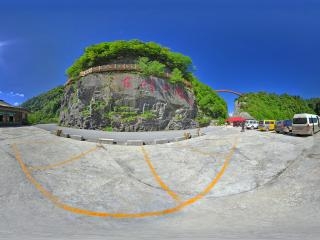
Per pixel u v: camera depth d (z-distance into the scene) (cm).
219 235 908
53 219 1144
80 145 2267
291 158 1942
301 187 1492
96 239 862
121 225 1107
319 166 1734
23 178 1535
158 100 4872
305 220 1108
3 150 1981
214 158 2000
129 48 5225
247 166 1845
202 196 1477
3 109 3866
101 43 5334
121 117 4531
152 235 926
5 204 1265
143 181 1656
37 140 2322
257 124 4512
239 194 1491
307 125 2848
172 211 1290
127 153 2148
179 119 5022
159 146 2388
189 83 5809
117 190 1492
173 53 5716
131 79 4853
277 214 1212
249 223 1100
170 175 1748
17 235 922
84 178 1608
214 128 4778
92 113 4566
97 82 4853
